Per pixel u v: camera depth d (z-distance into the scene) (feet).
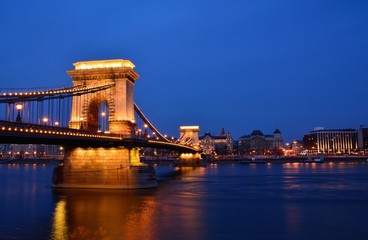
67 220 136.05
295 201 185.16
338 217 144.97
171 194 202.69
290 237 115.75
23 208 158.40
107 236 115.44
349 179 319.88
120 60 230.68
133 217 141.59
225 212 153.58
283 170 481.46
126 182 212.23
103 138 184.44
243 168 549.95
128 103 228.63
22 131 124.16
